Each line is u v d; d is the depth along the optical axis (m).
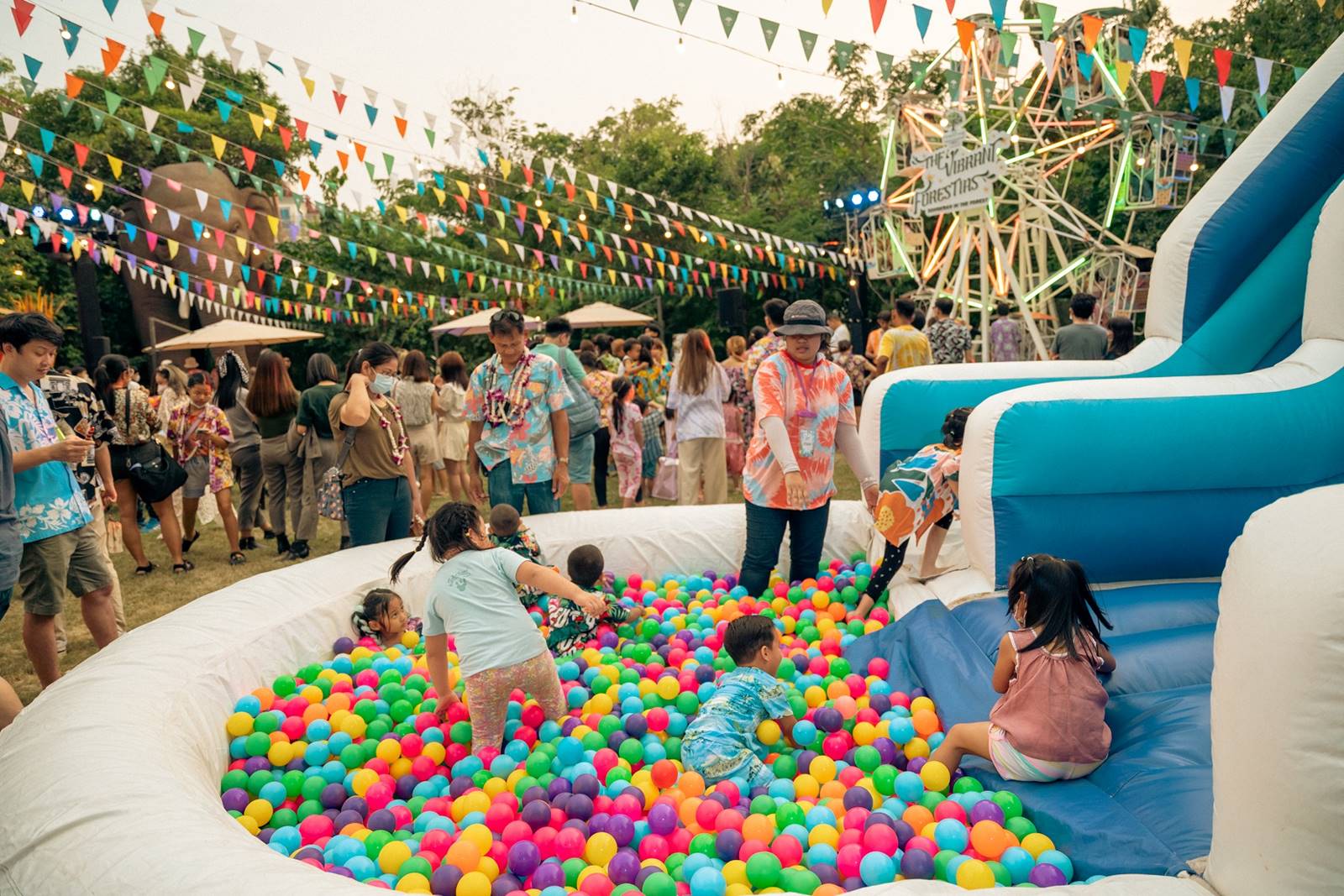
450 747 4.46
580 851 3.46
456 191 26.83
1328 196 5.64
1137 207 16.81
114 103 7.75
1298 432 4.97
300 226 25.45
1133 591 4.84
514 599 4.44
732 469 9.98
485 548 4.48
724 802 3.73
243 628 4.96
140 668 4.26
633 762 4.31
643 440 10.97
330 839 3.65
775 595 6.08
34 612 4.88
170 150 25.64
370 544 6.42
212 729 4.27
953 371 6.53
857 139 32.25
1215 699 2.55
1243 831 2.39
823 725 4.34
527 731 4.51
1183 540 5.00
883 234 18.45
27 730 3.60
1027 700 3.58
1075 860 3.17
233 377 9.30
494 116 35.34
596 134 40.81
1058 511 4.95
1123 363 6.22
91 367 15.80
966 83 15.91
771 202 32.44
